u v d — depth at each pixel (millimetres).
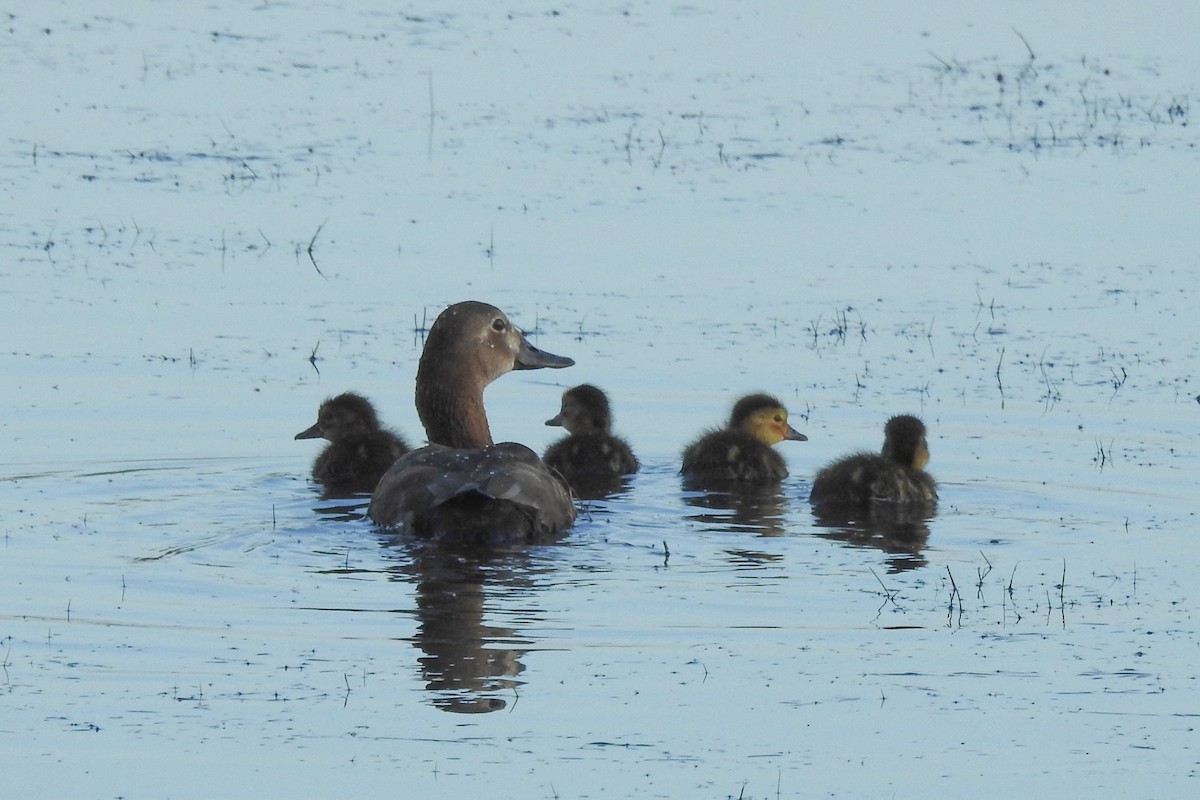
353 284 23109
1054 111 33875
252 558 13344
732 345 20859
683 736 10047
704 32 40750
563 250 24750
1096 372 19828
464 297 22609
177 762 9609
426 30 40438
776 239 25453
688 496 16156
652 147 30875
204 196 27250
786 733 10102
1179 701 10609
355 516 14773
